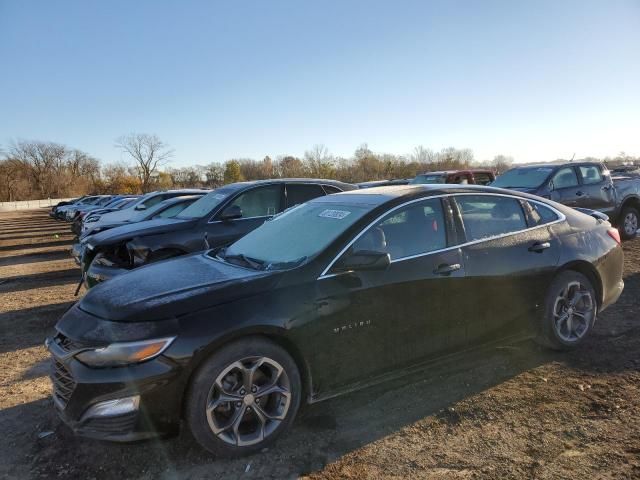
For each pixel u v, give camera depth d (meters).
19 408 3.96
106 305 3.20
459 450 3.07
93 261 6.56
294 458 3.08
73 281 9.93
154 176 91.12
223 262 3.96
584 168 10.14
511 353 4.52
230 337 2.98
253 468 2.99
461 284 3.83
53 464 3.14
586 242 4.59
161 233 6.66
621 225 10.47
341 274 3.39
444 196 4.05
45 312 7.26
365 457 3.05
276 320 3.10
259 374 3.17
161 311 2.98
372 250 3.57
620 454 2.90
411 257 3.70
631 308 5.62
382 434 3.31
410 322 3.62
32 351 5.44
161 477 2.94
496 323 4.05
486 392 3.80
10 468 3.12
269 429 3.16
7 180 94.69
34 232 24.62
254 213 7.37
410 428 3.36
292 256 3.61
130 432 2.84
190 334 2.90
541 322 4.30
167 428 2.92
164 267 3.98
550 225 4.50
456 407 3.60
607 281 4.70
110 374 2.84
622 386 3.74
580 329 4.54
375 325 3.47
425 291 3.67
